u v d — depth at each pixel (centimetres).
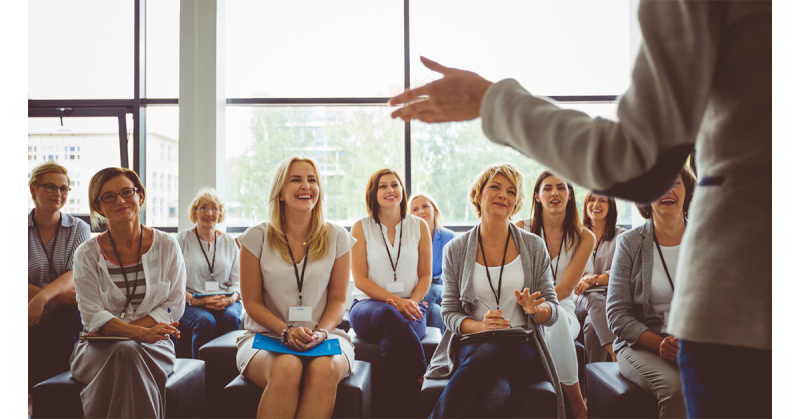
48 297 312
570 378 261
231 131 562
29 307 304
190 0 536
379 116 562
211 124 536
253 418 218
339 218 563
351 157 563
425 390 218
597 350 321
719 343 58
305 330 225
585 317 340
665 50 54
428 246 348
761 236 57
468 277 248
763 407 57
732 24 58
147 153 561
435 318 354
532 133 62
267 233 256
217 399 283
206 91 536
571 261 303
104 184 245
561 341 263
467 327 231
